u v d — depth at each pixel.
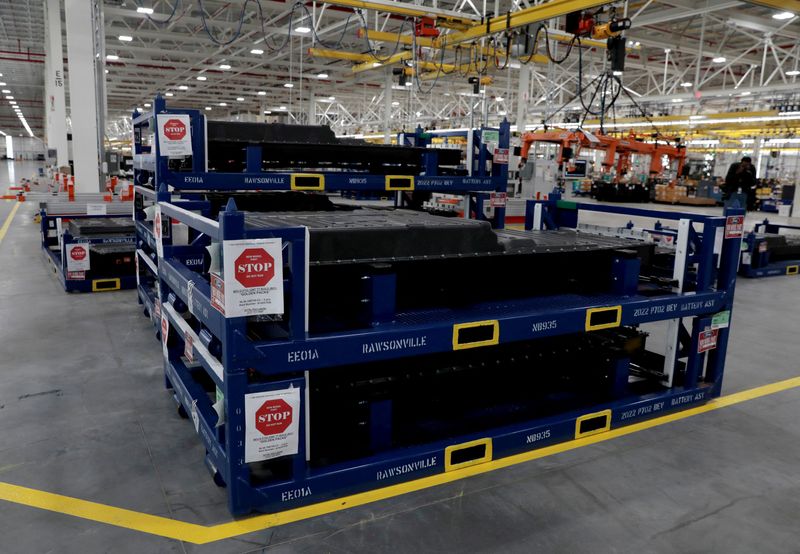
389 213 3.50
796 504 2.53
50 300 5.82
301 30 12.14
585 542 2.22
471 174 5.18
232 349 2.12
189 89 28.41
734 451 3.01
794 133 26.20
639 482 2.67
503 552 2.14
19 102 42.88
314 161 4.38
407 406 2.97
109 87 28.39
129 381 3.74
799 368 4.38
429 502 2.46
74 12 9.41
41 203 7.85
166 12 14.80
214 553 2.10
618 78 7.48
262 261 2.10
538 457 2.89
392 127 28.75
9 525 2.23
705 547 2.21
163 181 3.78
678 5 11.33
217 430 2.50
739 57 15.57
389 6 9.66
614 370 3.33
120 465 2.70
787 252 8.91
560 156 12.74
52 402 3.39
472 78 12.92
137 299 5.92
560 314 2.81
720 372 3.69
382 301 2.50
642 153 15.00
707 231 3.35
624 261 3.17
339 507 2.40
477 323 2.58
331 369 2.76
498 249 2.81
